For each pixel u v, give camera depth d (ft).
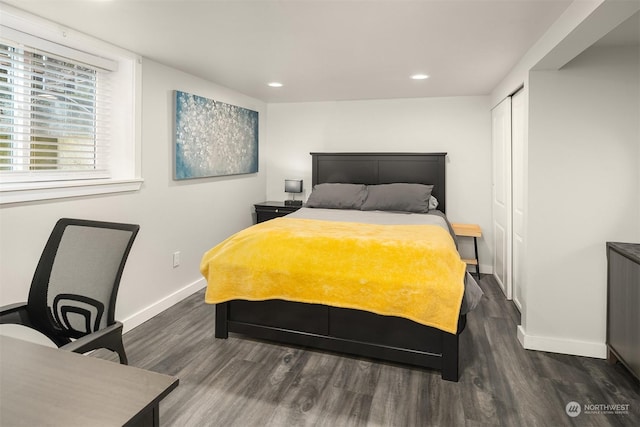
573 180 8.23
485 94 14.08
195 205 12.04
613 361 7.88
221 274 8.65
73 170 8.53
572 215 8.28
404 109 15.05
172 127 10.77
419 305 7.29
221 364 7.85
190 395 6.73
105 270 4.68
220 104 12.88
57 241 5.20
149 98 9.85
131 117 9.29
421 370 7.69
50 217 7.48
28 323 5.12
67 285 4.91
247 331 8.79
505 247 11.96
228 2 6.40
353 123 15.69
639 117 7.86
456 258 7.63
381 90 13.48
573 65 8.13
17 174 7.40
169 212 10.86
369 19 7.09
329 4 6.48
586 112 8.10
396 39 8.15
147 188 9.94
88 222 5.16
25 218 7.04
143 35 8.00
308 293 7.99
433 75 11.27
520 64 9.48
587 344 8.27
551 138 8.30
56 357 3.16
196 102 11.57
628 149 7.95
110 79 9.28
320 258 8.04
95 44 8.12
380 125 15.35
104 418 2.39
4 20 6.75
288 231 8.96
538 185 8.41
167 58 9.73
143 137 9.70
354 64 10.16
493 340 9.10
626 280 7.18
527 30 7.47
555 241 8.38
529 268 8.55
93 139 8.98
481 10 6.63
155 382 2.81
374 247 7.94
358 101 15.57
